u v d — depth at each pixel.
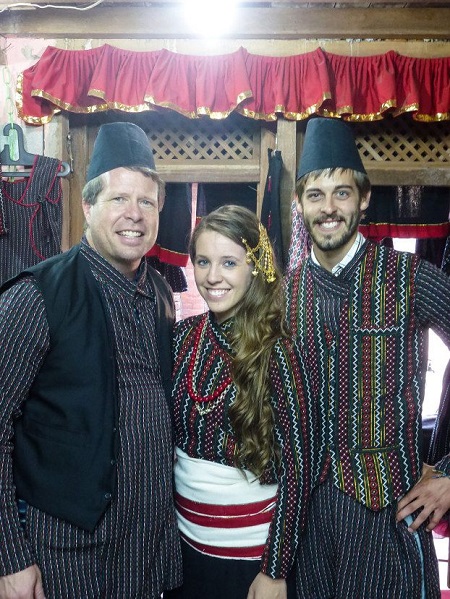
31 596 1.33
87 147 2.79
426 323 1.62
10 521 1.33
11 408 1.36
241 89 2.52
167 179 2.81
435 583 1.63
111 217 1.49
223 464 1.52
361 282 1.63
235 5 2.59
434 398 3.73
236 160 2.84
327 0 2.52
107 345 1.44
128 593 1.45
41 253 2.51
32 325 1.37
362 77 2.59
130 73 2.57
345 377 1.61
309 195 1.71
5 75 2.65
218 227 1.53
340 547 1.58
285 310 1.60
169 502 1.55
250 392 1.48
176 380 1.59
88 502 1.37
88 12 2.60
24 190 2.48
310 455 1.49
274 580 1.44
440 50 2.65
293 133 2.65
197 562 1.55
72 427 1.38
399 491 1.57
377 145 2.83
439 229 2.95
